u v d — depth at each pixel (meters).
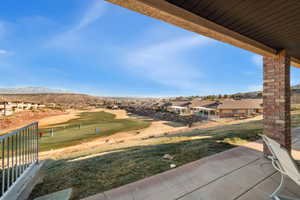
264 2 1.75
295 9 1.86
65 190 2.36
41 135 16.42
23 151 2.35
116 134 16.80
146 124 23.98
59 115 37.38
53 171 3.27
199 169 2.89
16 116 29.09
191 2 1.80
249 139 5.02
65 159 4.89
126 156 4.03
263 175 2.61
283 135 3.10
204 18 2.11
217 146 4.36
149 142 6.87
